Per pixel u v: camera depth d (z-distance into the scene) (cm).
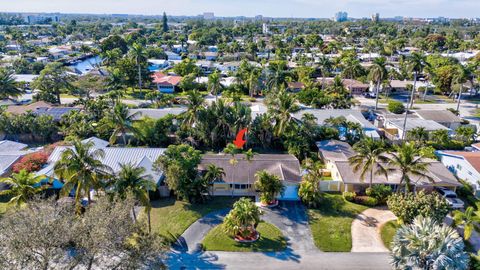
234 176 4438
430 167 4688
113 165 4716
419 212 3400
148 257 2439
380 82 9162
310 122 5969
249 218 3394
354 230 3716
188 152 4312
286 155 5116
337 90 8512
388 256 3306
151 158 4928
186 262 3188
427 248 2588
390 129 6869
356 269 3133
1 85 8056
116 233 2336
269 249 3388
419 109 8625
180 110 7131
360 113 7156
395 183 4362
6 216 2417
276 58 14225
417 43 18950
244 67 10231
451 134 6744
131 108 7356
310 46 17750
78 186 3388
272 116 5806
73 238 2300
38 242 2177
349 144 5884
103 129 6075
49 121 6253
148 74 10275
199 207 4134
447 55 15000
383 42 18788
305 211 4078
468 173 4797
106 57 12050
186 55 16062
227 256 3281
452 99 9819
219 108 5862
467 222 3309
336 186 4525
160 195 4372
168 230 3659
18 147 5481
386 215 4006
